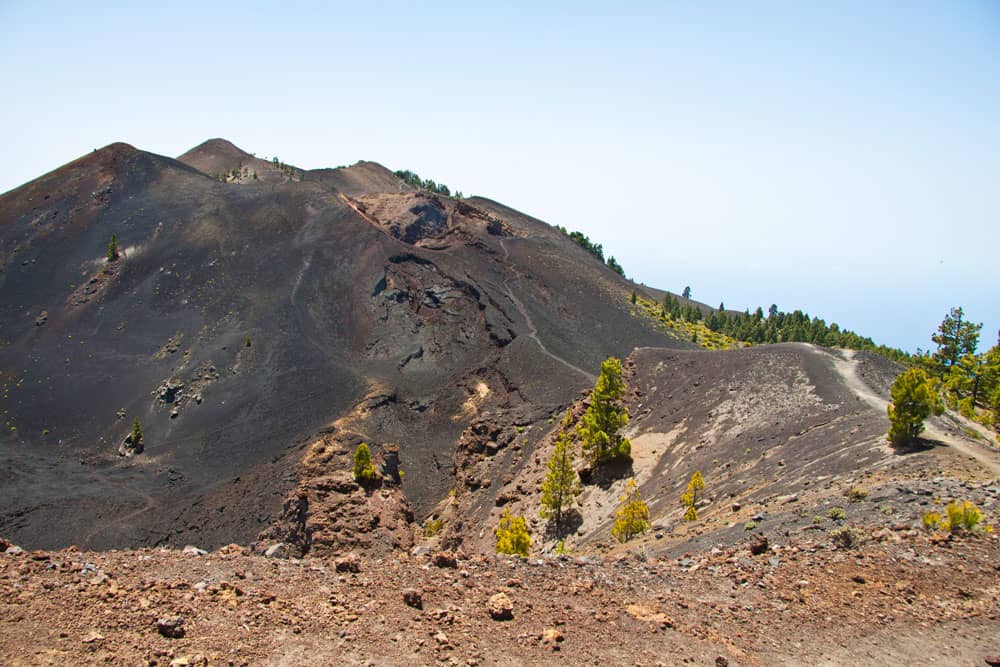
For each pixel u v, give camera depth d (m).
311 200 188.62
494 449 82.31
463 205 199.38
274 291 151.00
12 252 159.50
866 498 30.75
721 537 31.08
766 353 75.56
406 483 91.31
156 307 145.00
